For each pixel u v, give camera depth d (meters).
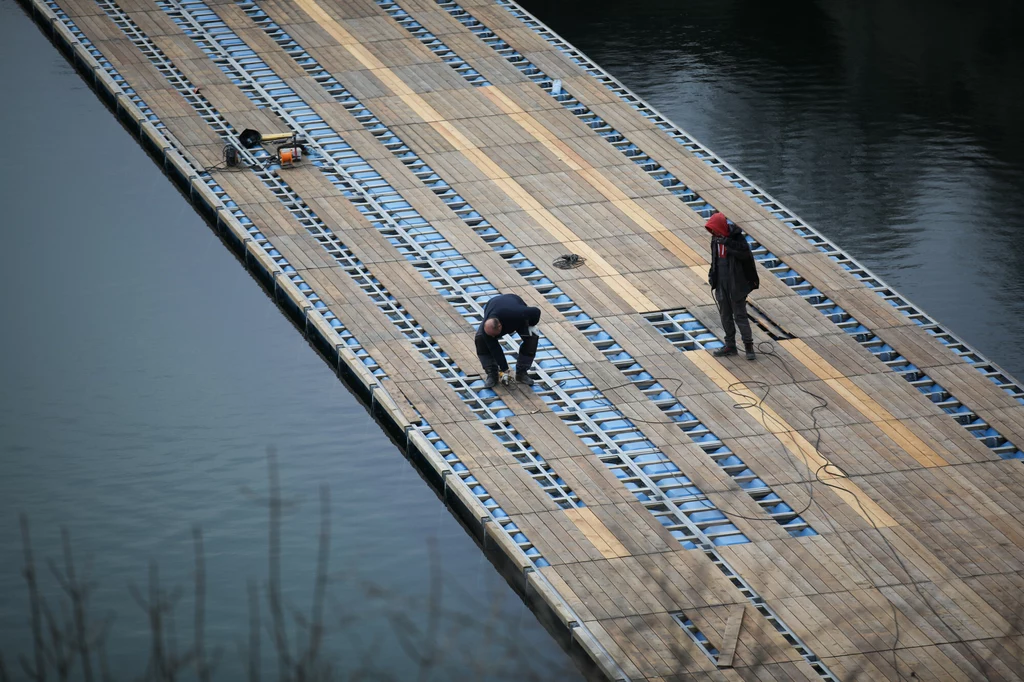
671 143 58.16
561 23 76.00
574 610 33.72
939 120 65.69
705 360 44.47
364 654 32.50
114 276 50.69
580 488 38.62
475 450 39.97
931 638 33.06
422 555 37.12
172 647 32.59
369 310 46.75
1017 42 74.44
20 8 72.69
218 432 42.41
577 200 53.41
